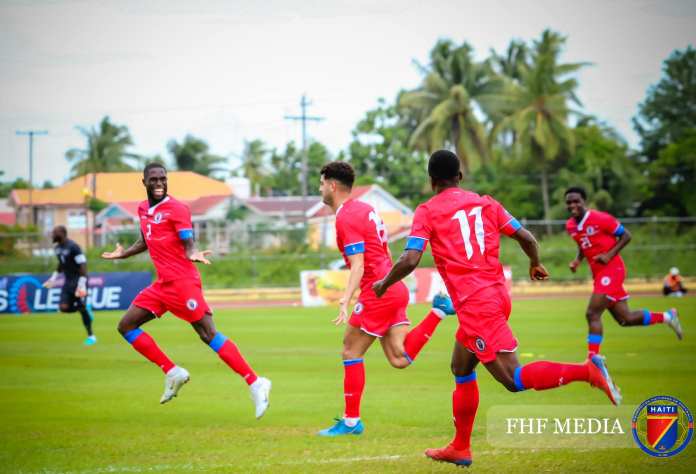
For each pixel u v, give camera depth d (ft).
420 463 58.03
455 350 57.57
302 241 401.90
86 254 391.24
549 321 195.42
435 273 289.12
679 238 395.34
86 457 61.36
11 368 117.91
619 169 513.86
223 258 372.58
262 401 71.10
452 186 59.11
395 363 69.87
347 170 72.49
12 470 57.52
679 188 505.66
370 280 69.36
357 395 69.05
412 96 572.10
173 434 69.87
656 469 55.67
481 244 56.54
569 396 86.02
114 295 260.83
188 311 72.90
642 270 379.76
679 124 555.28
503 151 568.00
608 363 114.21
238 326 194.59
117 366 120.26
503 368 54.70
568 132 508.12
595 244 110.11
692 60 554.05
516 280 378.12
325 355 132.67
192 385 99.86
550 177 539.29
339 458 59.82
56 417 78.38
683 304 249.34
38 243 402.93
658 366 110.63
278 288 361.10
